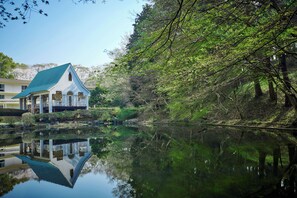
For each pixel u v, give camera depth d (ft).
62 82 106.73
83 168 21.50
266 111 54.90
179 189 14.62
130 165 22.00
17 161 25.88
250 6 18.81
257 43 19.01
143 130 62.95
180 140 38.45
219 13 17.97
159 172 18.94
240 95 64.95
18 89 143.95
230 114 64.90
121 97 131.54
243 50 19.77
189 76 21.44
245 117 57.82
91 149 33.12
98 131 64.44
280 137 34.58
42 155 29.53
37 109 112.68
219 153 25.39
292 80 44.11
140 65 18.56
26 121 82.02
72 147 35.60
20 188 16.14
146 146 34.09
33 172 20.67
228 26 19.89
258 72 29.14
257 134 39.45
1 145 39.70
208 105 41.81
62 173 20.12
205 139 37.37
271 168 18.48
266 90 64.49
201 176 17.15
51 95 102.63
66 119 99.09
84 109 108.37
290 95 41.27
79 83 112.16
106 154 28.58
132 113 115.75
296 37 20.57
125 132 59.11
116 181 17.13
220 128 54.08
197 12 16.94
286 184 14.74
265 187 14.42
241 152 25.17
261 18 21.40
